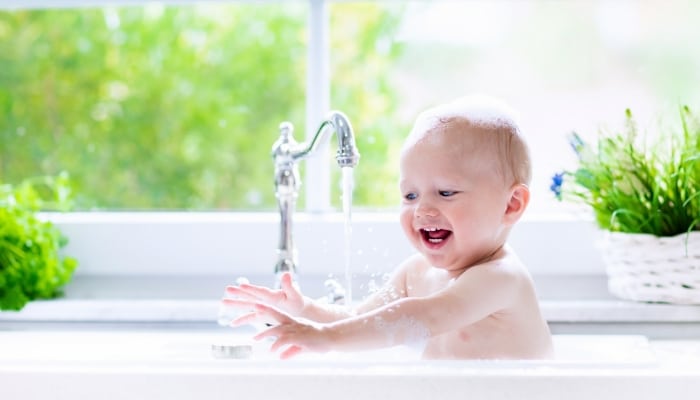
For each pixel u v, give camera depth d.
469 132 1.25
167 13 3.02
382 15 2.57
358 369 0.97
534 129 2.12
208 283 1.70
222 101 3.03
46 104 2.73
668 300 1.50
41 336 1.46
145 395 0.97
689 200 1.42
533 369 0.98
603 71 2.26
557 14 2.36
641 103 2.03
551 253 1.65
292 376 0.95
